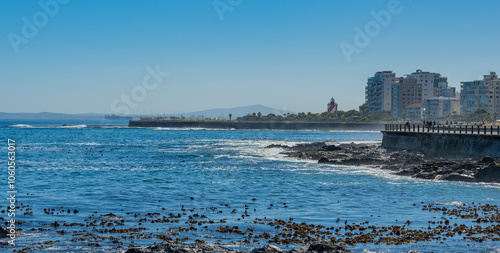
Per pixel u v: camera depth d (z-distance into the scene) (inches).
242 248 909.2
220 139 6392.7
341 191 1670.8
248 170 2433.6
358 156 2768.2
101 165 2760.8
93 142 5497.1
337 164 2637.8
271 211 1314.0
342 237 995.9
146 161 3029.0
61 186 1846.7
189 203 1453.0
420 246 916.6
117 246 930.1
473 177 1836.9
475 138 2235.5
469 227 1080.2
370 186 1774.1
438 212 1269.7
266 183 1918.1
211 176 2183.8
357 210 1315.2
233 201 1488.7
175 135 7726.4
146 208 1363.2
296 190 1715.1
